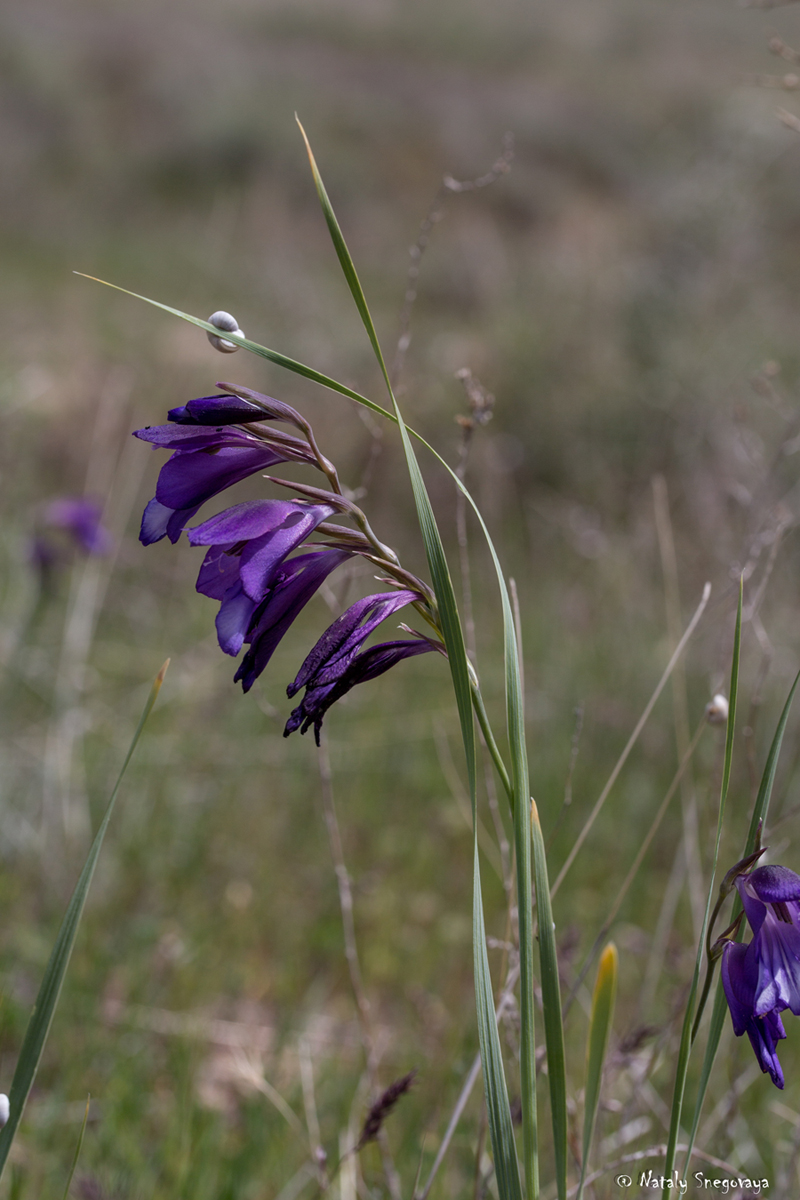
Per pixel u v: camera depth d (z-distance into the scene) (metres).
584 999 3.34
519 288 10.85
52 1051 3.26
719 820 1.44
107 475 7.34
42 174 17.47
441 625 1.42
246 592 1.34
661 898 4.44
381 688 6.01
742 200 9.38
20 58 20.48
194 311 11.41
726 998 1.38
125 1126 2.87
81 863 4.09
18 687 4.96
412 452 1.33
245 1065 2.81
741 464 6.02
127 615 6.17
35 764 4.52
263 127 18.64
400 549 7.71
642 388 8.29
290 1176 2.80
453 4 31.31
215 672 5.59
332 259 14.39
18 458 7.12
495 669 6.15
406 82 25.80
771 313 8.90
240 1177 2.67
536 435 8.63
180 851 4.40
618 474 8.04
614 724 5.52
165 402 8.85
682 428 7.74
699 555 6.34
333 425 8.75
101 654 5.75
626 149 20.39
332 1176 2.32
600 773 5.21
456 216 17.11
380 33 28.98
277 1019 3.66
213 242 13.25
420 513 1.33
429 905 4.39
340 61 27.06
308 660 1.40
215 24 28.69
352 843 4.70
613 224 16.33
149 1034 3.39
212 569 1.48
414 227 16.27
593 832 4.81
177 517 1.45
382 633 6.30
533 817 1.45
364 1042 2.66
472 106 23.36
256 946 4.08
